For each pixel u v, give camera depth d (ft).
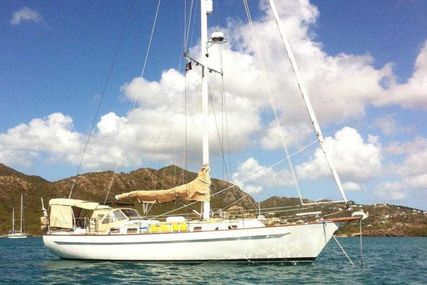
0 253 106.73
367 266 67.62
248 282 45.93
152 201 65.36
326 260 78.13
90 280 49.29
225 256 57.47
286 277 49.06
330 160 58.18
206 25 69.41
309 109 60.13
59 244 67.87
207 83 67.62
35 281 49.78
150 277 50.08
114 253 62.90
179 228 60.23
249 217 60.85
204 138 65.82
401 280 51.70
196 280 47.39
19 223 311.68
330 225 55.72
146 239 60.34
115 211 67.15
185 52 68.85
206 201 63.00
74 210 72.18
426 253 112.98
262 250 56.24
